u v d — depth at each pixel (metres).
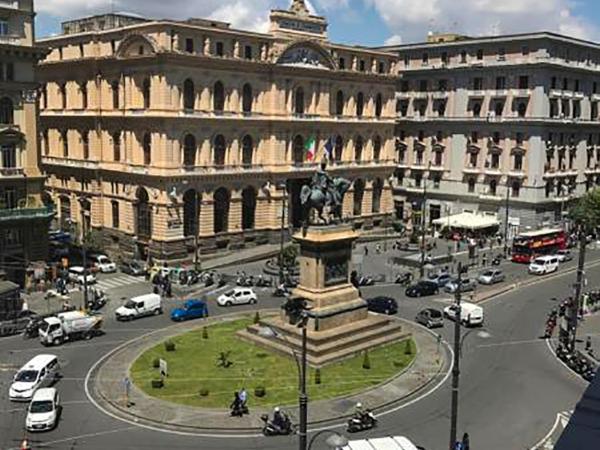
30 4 84.50
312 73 112.19
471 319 70.25
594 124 133.00
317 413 48.66
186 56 95.00
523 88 122.00
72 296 81.31
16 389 51.06
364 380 54.28
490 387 54.09
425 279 89.50
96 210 108.19
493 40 124.81
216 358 58.97
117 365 57.94
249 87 105.75
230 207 105.31
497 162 126.44
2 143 83.69
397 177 142.12
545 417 48.69
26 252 85.31
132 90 99.81
